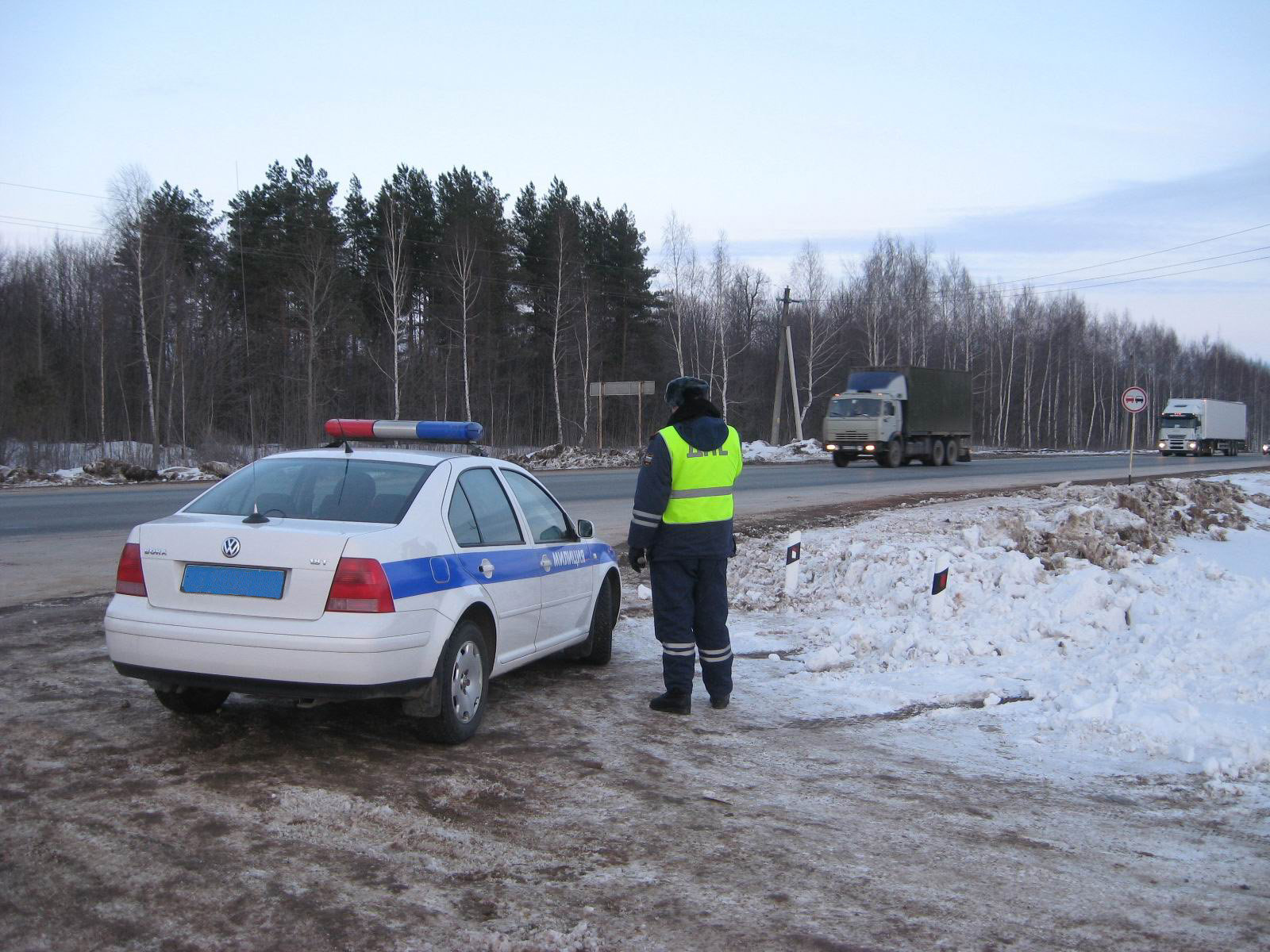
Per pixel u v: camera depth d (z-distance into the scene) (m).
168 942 3.12
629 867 3.81
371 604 4.71
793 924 3.38
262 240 51.41
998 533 12.14
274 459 5.85
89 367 55.78
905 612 8.99
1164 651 6.95
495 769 4.93
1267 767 5.09
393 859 3.81
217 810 4.22
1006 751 5.48
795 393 51.34
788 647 8.14
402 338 53.72
